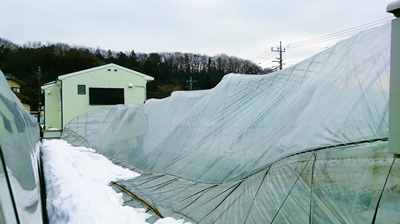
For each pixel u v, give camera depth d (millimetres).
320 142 4316
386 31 4648
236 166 6250
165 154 9352
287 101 6258
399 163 3107
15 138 4047
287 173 4449
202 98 9914
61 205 5156
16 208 3002
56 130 26406
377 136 3588
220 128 7879
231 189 5621
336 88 4734
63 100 26234
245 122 7172
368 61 4457
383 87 3908
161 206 5715
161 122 11266
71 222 4285
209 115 8719
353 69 4625
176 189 6688
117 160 11789
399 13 2391
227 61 58562
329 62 5555
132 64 63625
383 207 2879
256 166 5578
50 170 8531
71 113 26438
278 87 7051
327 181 3682
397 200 2830
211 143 7766
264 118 6625
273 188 4438
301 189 3928
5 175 2936
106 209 5059
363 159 3518
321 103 4867
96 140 16094
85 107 26875
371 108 3871
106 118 17656
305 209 3635
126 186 7496
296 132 5023
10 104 4309
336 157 3877
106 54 81688
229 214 4680
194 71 63281
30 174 4500
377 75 4113
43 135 25047
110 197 6094
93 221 4320
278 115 6145
